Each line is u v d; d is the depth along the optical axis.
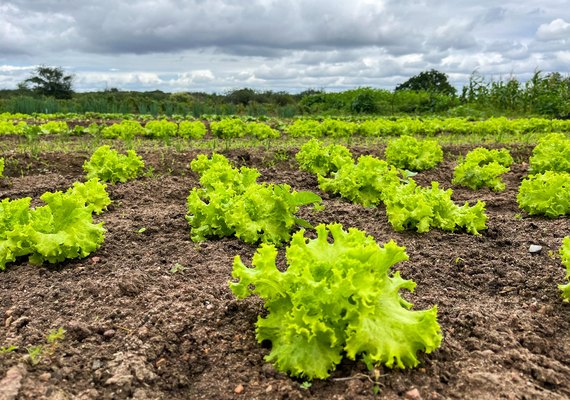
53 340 3.80
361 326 3.28
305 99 42.50
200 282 4.93
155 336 3.90
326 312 3.34
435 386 3.31
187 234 6.32
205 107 27.20
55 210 5.35
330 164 9.84
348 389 3.23
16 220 5.29
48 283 4.87
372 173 7.90
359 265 3.35
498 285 5.09
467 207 6.70
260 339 3.69
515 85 33.25
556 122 19.59
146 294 4.57
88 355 3.66
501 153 11.16
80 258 5.45
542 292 4.84
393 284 3.70
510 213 7.89
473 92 35.62
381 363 3.41
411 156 10.70
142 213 7.14
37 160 10.23
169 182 9.20
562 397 3.24
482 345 3.81
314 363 3.33
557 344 3.97
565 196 7.34
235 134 15.75
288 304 3.62
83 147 12.47
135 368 3.49
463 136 17.45
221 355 3.74
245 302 4.41
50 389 3.24
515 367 3.54
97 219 6.94
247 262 5.48
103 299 4.50
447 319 4.20
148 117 23.16
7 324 4.12
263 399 3.26
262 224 5.88
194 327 4.04
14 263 5.34
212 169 7.47
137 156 10.09
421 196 6.54
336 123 16.31
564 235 6.45
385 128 17.23
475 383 3.32
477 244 6.14
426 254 5.75
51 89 45.16
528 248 6.04
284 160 11.44
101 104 25.98
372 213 7.34
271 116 29.70
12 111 24.48
